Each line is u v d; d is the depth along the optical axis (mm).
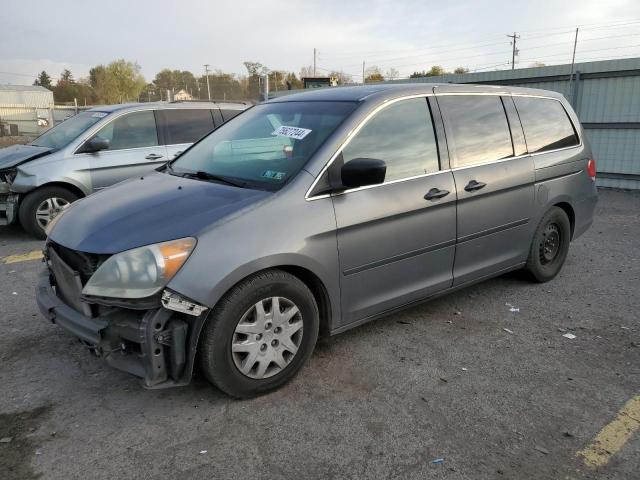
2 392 3199
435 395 3176
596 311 4469
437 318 4309
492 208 4223
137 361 2793
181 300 2680
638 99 11406
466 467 2553
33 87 66000
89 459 2607
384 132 3590
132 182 3768
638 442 2740
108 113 7250
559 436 2793
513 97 4652
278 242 2963
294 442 2736
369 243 3416
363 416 2959
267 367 3080
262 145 3652
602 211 9070
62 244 3045
